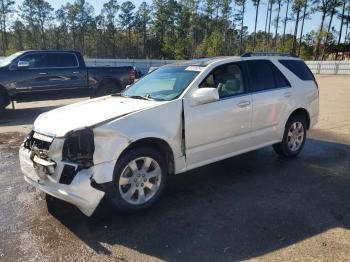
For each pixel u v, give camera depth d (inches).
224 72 207.0
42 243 142.3
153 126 167.9
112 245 140.7
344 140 308.5
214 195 188.2
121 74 496.7
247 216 163.8
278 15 2613.2
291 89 239.5
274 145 250.4
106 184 152.9
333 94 669.9
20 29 3663.9
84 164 149.9
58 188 151.3
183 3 3476.9
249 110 210.5
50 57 446.6
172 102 177.2
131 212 165.9
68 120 161.8
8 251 136.6
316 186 200.2
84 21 3811.5
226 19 3378.4
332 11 2377.0
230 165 237.8
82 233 150.1
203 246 139.3
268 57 236.5
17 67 424.2
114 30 3809.1
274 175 218.1
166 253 135.0
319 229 151.3
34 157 160.6
